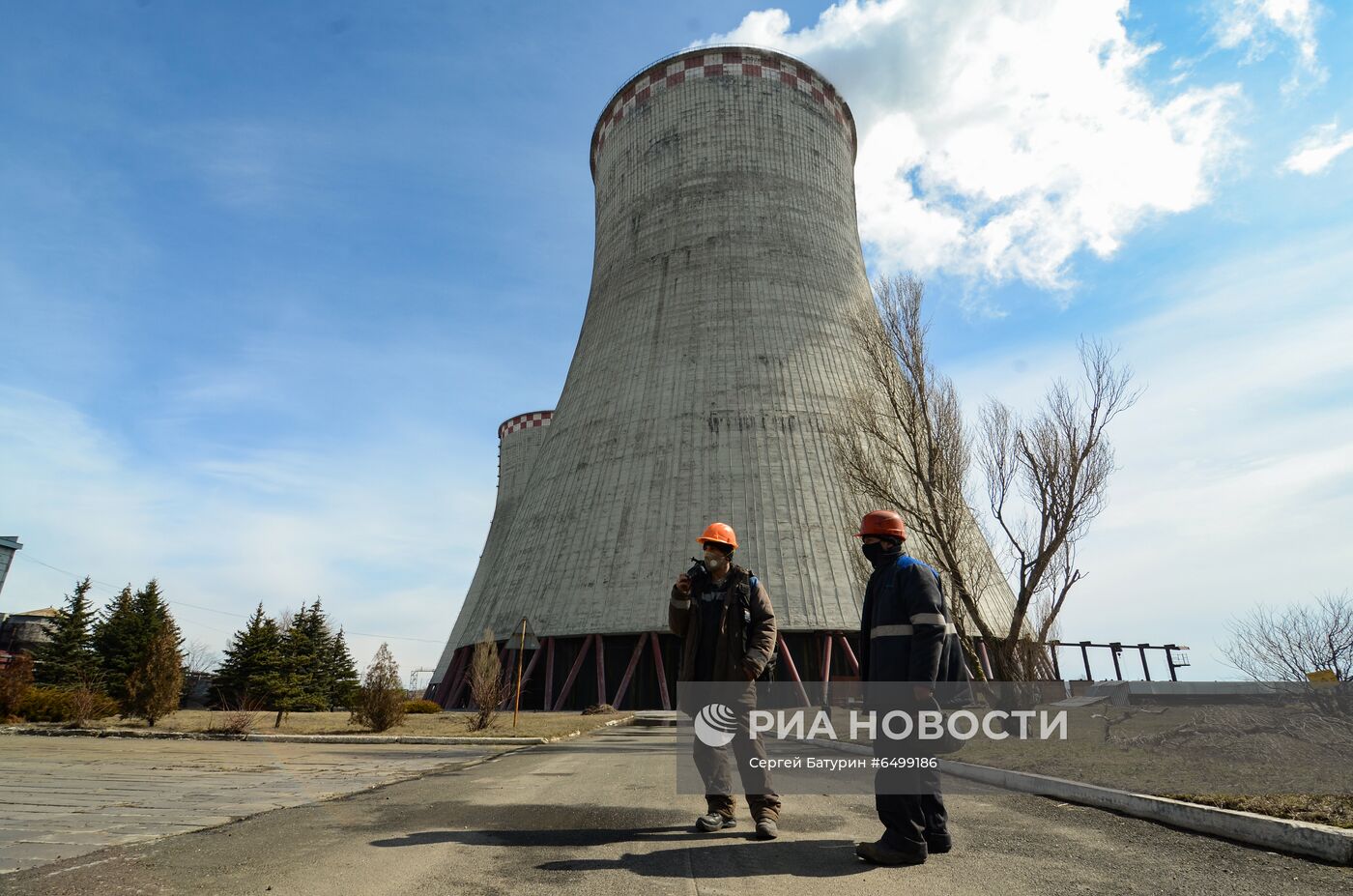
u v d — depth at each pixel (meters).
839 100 46.94
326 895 3.45
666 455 34.81
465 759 11.62
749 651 5.13
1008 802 6.91
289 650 41.19
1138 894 3.67
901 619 4.61
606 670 32.41
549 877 3.82
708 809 5.23
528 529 38.12
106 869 3.94
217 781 8.36
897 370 20.27
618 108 47.50
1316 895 3.70
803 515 32.84
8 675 22.92
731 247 39.41
